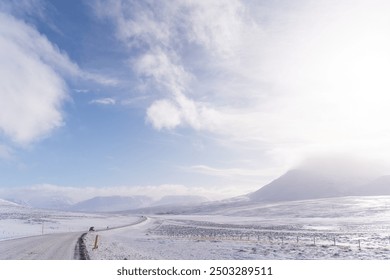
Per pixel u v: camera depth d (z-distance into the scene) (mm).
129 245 35844
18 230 59594
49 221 99875
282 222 109062
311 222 102875
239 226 91188
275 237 50688
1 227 65125
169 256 26000
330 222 98812
